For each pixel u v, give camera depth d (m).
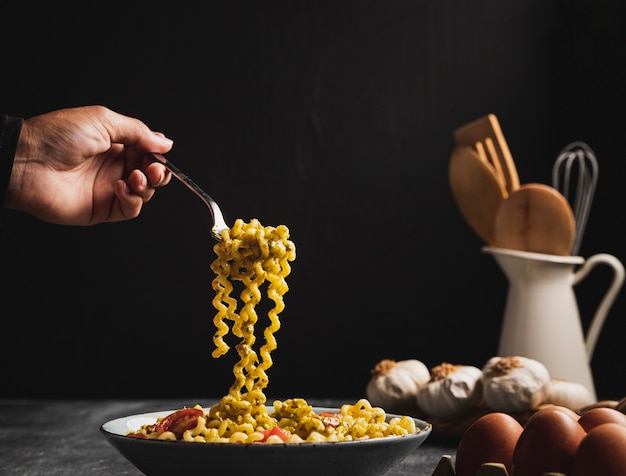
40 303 2.22
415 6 2.21
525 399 1.21
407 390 1.33
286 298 2.21
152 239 2.21
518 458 0.70
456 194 1.66
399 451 0.72
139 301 2.22
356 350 2.20
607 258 1.55
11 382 2.23
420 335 2.19
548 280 1.45
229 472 0.67
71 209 1.19
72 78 2.22
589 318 2.03
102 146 1.15
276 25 2.22
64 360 2.23
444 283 2.19
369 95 2.21
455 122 2.20
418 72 2.21
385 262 2.20
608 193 2.00
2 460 1.12
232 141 2.21
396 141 2.20
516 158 2.17
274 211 2.21
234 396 0.79
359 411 0.83
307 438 0.73
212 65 2.22
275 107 2.21
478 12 2.20
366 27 2.21
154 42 2.22
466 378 1.25
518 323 1.45
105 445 1.23
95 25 2.23
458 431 1.24
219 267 0.81
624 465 0.63
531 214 1.51
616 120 1.98
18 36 2.22
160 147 1.17
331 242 2.21
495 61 2.19
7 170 1.05
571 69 2.13
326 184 2.21
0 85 2.22
